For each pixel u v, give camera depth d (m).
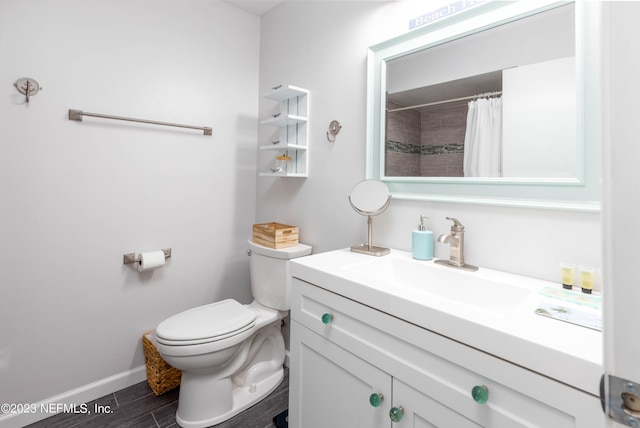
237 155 2.17
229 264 2.17
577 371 0.54
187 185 1.96
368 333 0.92
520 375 0.62
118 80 1.68
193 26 1.95
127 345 1.78
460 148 1.19
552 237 0.99
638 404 0.32
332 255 1.32
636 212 0.32
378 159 1.46
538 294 0.87
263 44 2.21
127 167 1.74
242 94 2.18
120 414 1.55
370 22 1.50
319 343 1.09
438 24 1.23
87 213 1.62
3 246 1.42
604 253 0.34
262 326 1.65
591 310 0.75
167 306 1.92
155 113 1.82
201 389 1.48
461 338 0.70
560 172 0.97
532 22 1.02
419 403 0.79
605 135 0.34
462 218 1.20
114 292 1.72
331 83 1.69
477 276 1.04
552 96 0.98
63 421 1.50
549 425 0.59
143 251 1.81
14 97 1.41
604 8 0.34
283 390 1.77
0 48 1.38
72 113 1.55
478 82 1.14
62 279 1.57
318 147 1.77
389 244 1.44
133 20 1.73
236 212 2.19
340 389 1.02
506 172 1.08
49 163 1.51
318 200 1.77
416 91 1.32
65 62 1.53
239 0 2.05
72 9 1.54
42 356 1.52
